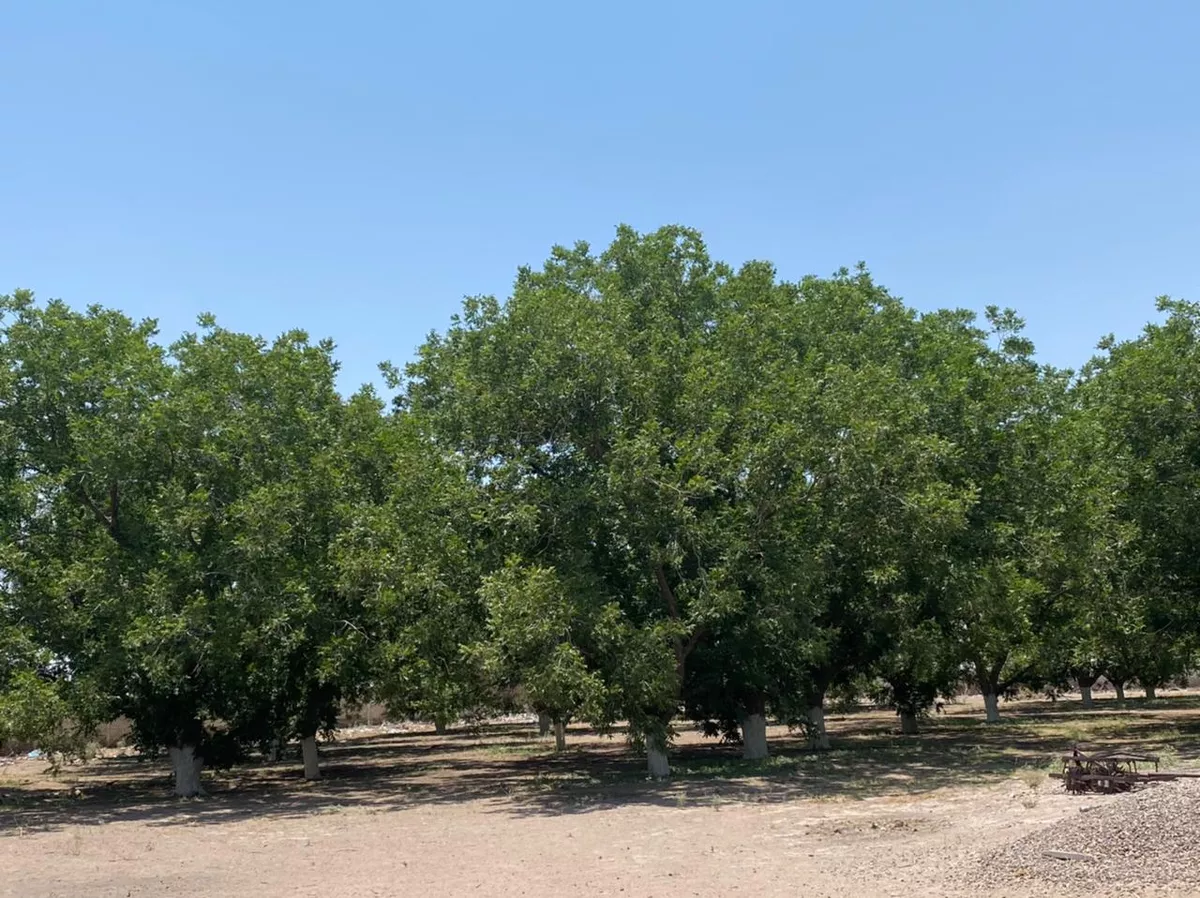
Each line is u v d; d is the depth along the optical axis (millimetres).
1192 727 31188
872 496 21172
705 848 13328
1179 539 26266
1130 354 27469
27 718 19172
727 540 20562
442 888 11477
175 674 20984
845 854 12180
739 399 22203
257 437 22609
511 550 21266
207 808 21094
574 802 19297
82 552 22047
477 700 23609
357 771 29531
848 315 26641
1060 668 40750
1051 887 9438
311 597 21297
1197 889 8859
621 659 19719
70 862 14438
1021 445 25172
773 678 24906
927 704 33750
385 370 26953
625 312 22781
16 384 22281
